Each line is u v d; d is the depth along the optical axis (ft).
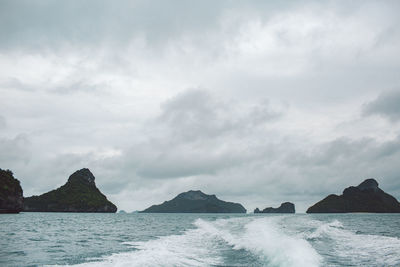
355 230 106.73
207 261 45.11
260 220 164.76
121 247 61.93
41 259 47.44
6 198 316.81
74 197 598.34
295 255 42.88
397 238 76.23
